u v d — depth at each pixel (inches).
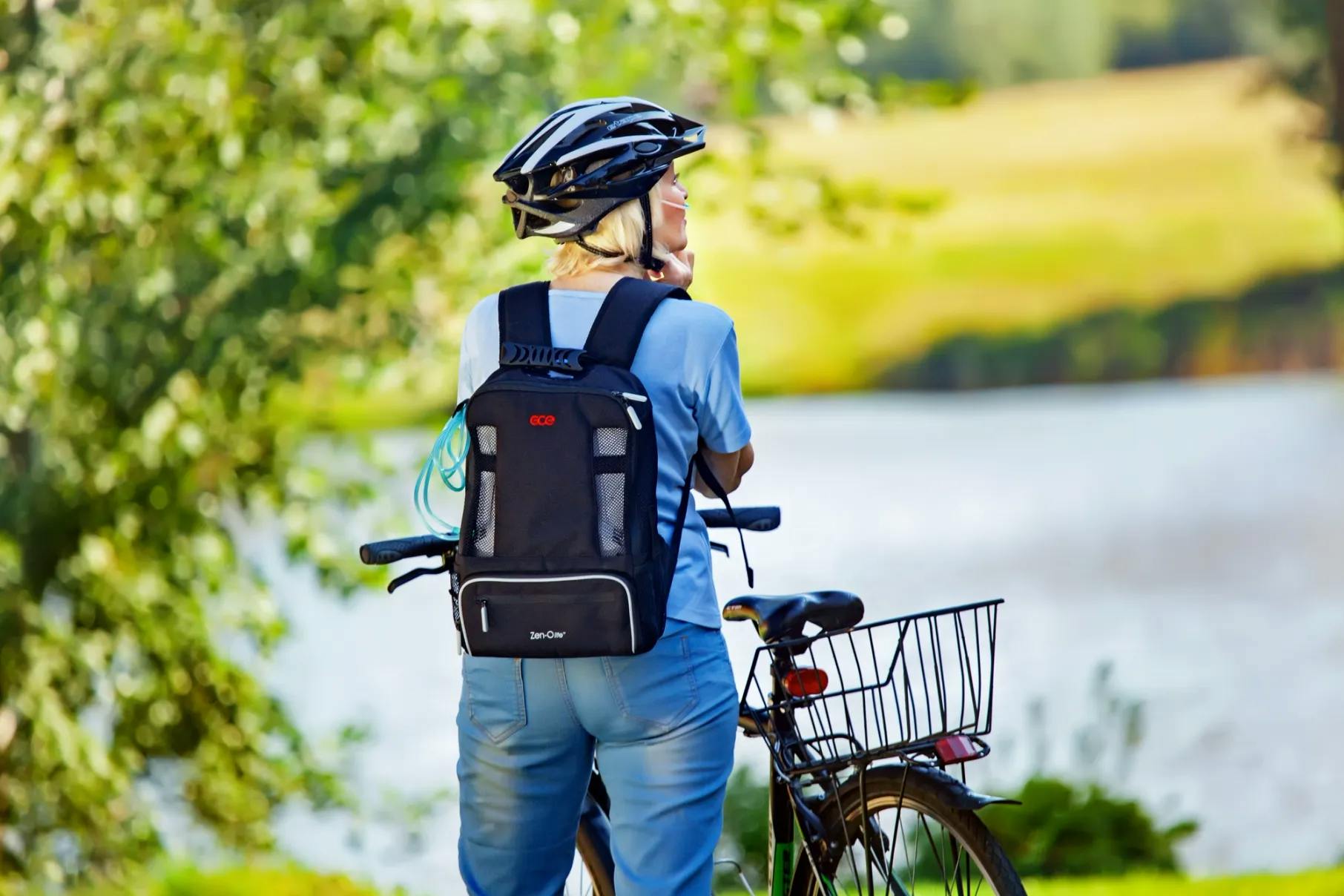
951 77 5457.7
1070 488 2721.5
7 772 706.8
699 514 289.6
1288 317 5108.3
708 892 270.7
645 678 261.7
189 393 674.2
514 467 251.9
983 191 5310.0
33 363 638.5
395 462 709.3
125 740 714.8
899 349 5162.4
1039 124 5369.1
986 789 744.3
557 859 286.7
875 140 5319.9
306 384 687.1
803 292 5251.0
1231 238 5147.6
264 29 656.4
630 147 268.1
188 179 652.7
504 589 251.8
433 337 689.0
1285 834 809.5
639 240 272.4
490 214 681.6
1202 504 2480.3
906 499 2613.2
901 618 285.0
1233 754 1000.9
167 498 687.1
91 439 679.7
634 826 267.0
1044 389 5196.9
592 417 249.4
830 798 313.0
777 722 313.0
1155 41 5408.5
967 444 3454.7
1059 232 5310.0
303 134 666.8
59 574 697.6
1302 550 2027.6
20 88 646.5
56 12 660.7
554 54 698.2
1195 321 5118.1
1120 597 1758.1
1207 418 3801.7
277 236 653.9
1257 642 1444.4
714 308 267.0
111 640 703.1
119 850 717.9
